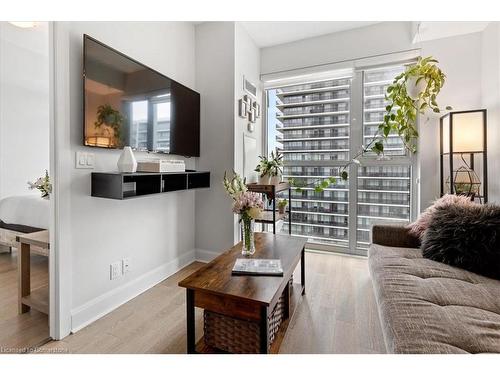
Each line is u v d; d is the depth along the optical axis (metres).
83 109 1.69
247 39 3.16
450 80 2.71
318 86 3.45
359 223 3.29
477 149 2.40
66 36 1.63
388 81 3.09
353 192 3.27
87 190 1.79
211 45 2.91
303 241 2.13
